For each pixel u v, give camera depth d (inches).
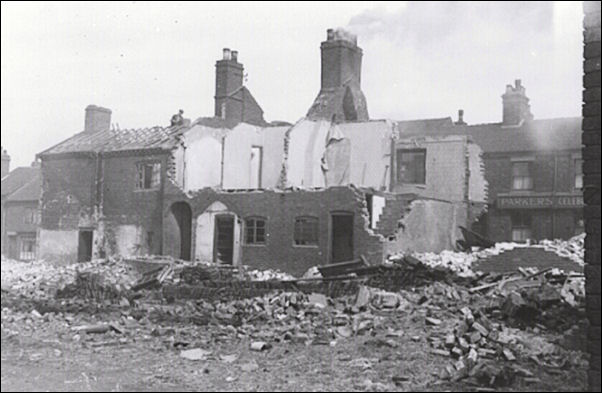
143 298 829.2
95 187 1237.1
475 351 447.8
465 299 652.7
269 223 1057.5
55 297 800.3
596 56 310.3
